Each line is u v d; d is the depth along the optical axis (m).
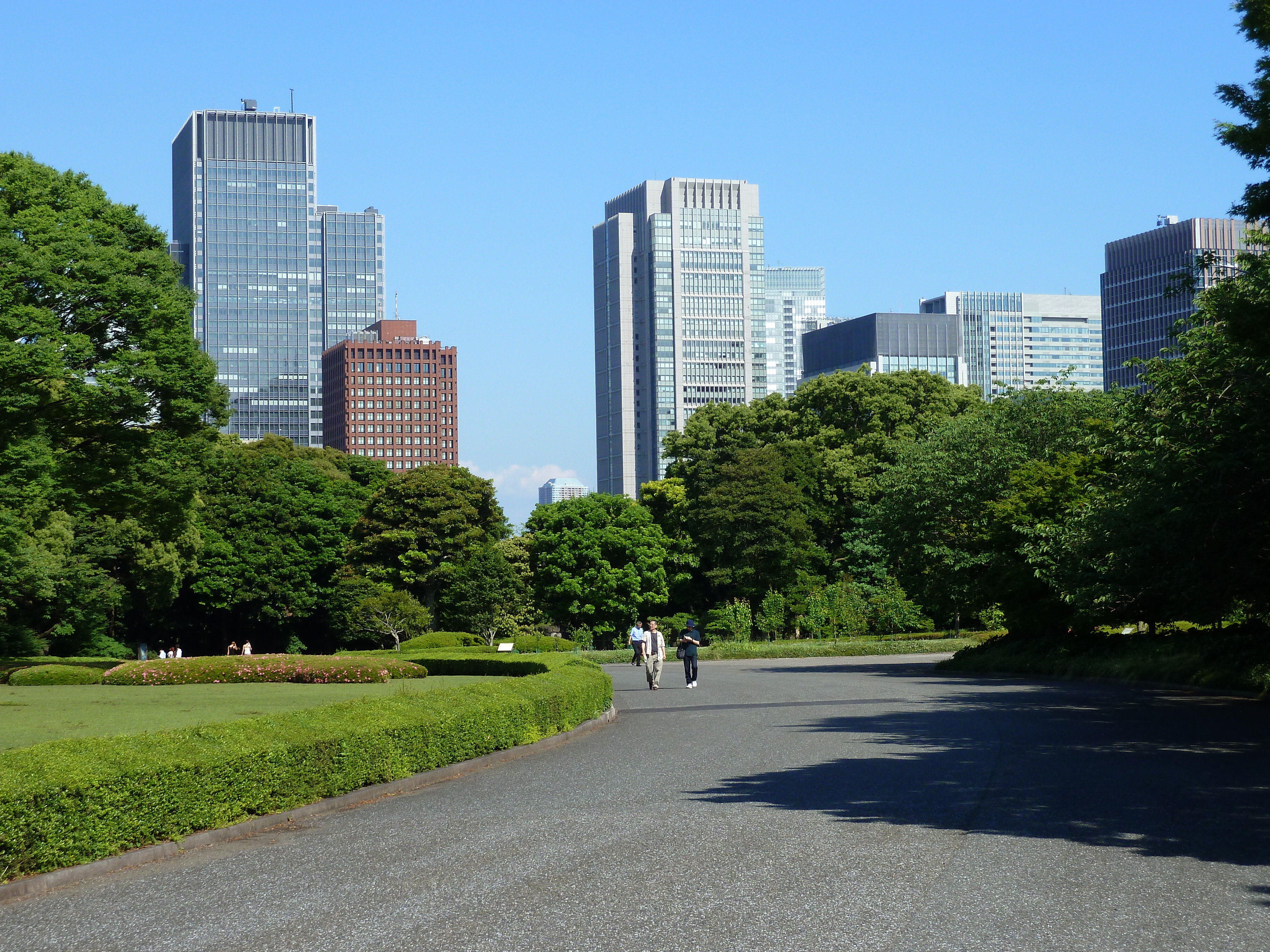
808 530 75.69
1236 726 19.91
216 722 13.73
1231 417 24.28
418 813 12.37
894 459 76.12
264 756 12.20
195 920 7.82
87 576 57.03
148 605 74.00
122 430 40.50
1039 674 38.94
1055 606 40.12
